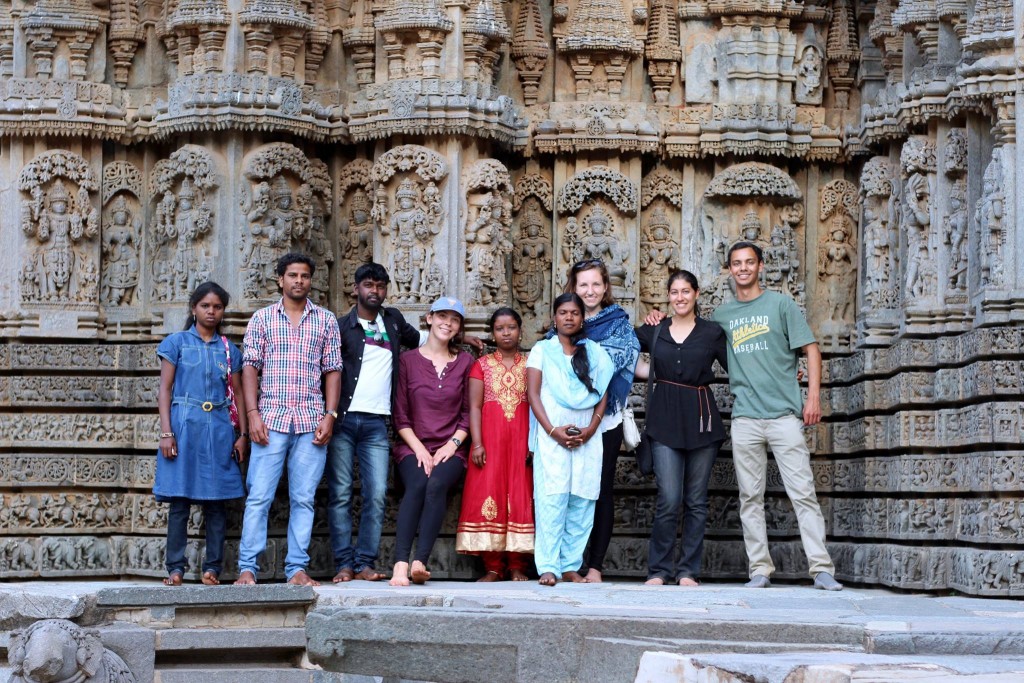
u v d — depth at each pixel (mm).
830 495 11883
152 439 11773
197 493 10625
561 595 8781
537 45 12445
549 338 10703
